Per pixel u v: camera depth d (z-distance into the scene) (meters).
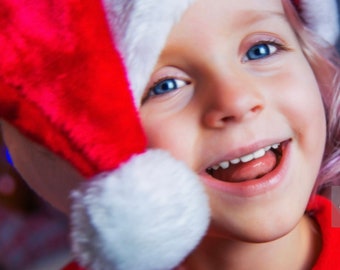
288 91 0.38
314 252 0.43
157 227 0.33
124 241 0.33
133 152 0.35
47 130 0.34
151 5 0.35
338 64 0.45
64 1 0.35
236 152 0.37
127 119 0.35
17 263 0.87
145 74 0.36
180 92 0.38
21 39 0.34
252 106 0.36
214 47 0.36
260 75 0.38
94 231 0.33
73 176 0.37
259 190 0.37
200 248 0.42
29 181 0.40
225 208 0.37
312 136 0.39
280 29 0.39
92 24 0.35
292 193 0.38
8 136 0.39
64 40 0.34
